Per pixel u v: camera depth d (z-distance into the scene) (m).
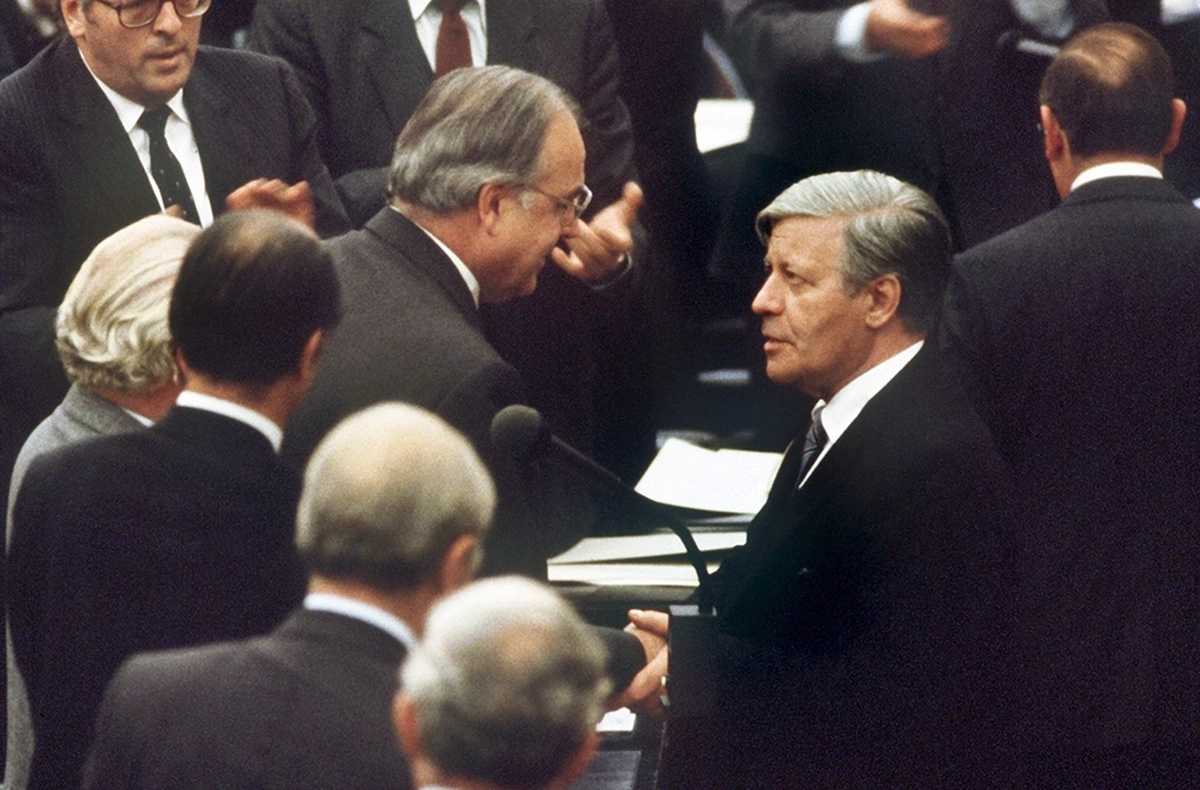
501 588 5.75
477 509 7.02
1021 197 16.56
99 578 8.29
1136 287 12.48
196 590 8.23
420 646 5.75
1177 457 12.50
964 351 12.55
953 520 9.95
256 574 8.30
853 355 10.73
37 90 13.27
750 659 10.00
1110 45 12.94
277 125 13.96
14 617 8.78
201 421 8.45
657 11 18.59
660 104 18.91
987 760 9.95
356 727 6.84
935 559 9.92
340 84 15.14
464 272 10.77
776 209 10.80
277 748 6.82
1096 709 12.49
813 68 16.62
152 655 7.27
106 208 13.19
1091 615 12.50
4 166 13.11
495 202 10.65
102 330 9.61
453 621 5.67
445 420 9.86
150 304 9.64
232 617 8.24
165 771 6.85
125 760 6.95
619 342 17.75
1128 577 12.48
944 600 9.91
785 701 9.97
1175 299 12.47
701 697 10.02
